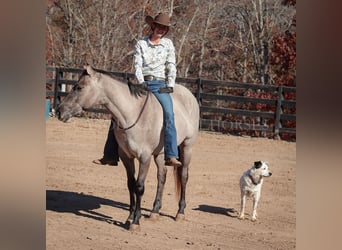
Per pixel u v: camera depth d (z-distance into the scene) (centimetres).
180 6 3728
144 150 944
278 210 1157
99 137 2011
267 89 2278
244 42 3675
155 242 880
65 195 1171
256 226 1024
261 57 3494
